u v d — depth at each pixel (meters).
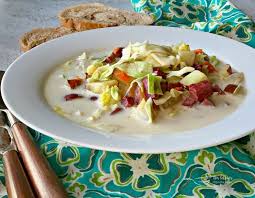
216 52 0.43
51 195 0.26
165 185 0.29
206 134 0.31
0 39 0.49
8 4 0.60
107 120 0.33
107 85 0.37
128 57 0.38
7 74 0.37
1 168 0.30
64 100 0.36
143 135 0.31
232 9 0.53
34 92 0.36
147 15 0.53
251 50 0.42
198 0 0.57
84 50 0.44
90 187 0.29
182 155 0.31
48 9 0.59
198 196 0.28
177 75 0.37
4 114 0.35
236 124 0.32
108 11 0.55
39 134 0.33
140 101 0.35
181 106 0.35
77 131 0.31
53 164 0.31
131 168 0.30
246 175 0.30
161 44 0.45
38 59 0.40
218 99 0.36
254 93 0.37
